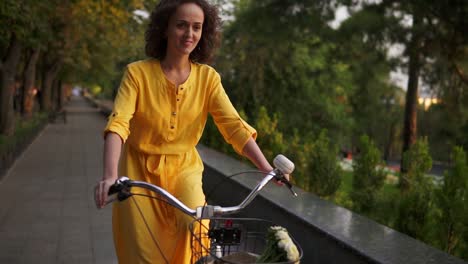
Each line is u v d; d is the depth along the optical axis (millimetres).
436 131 21172
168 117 2703
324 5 15336
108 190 2203
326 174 6973
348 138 26812
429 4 13445
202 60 2832
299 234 4340
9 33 13609
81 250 5707
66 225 6824
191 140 2814
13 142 13742
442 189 4965
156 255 2586
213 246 2455
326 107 25266
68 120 36219
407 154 6273
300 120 24969
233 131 2766
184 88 2707
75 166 12984
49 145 18641
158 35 2699
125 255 2619
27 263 5234
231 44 22484
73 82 55969
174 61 2701
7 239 6117
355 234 3775
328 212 4457
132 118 2721
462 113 16812
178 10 2619
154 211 2652
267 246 2119
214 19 2770
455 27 13578
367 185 6371
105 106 44688
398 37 14258
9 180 10656
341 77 25297
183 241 2598
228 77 24156
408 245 3525
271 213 4949
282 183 2482
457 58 14391
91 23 20688
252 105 24266
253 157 2729
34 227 6711
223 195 6988
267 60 23578
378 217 6160
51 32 18641
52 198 8719
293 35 16406
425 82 15672
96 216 7352
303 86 24922
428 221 5023
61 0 16516
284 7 15625
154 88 2672
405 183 6078
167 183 2752
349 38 14984
